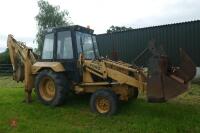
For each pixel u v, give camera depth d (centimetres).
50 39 906
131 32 1720
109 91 783
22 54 959
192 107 856
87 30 911
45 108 852
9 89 1180
